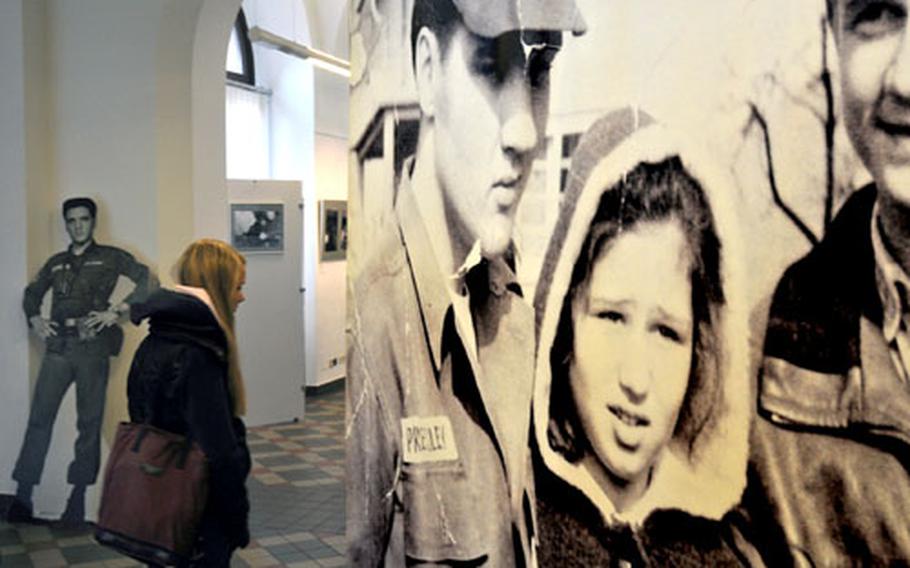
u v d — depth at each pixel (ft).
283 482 17.98
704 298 3.76
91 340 14.53
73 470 14.64
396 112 5.24
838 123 3.26
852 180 3.22
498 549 4.79
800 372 3.41
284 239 23.72
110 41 14.46
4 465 15.33
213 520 7.51
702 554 3.81
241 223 22.86
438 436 5.09
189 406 7.24
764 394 3.54
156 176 14.42
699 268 3.77
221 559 7.59
